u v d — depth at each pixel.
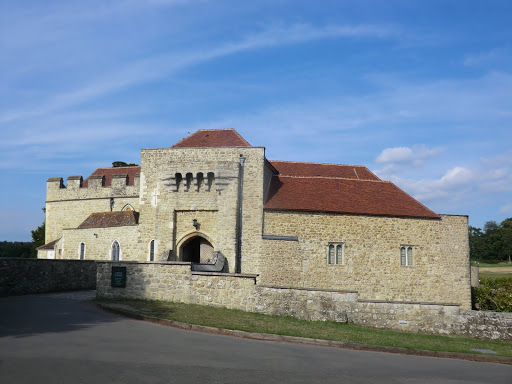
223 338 15.21
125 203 53.72
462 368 13.35
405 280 33.09
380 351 15.54
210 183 32.62
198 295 21.61
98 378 9.42
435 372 12.40
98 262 22.55
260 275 31.09
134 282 22.30
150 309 19.27
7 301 20.70
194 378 9.89
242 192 32.22
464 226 34.78
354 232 32.69
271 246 31.42
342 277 32.09
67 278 27.50
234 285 21.28
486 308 31.38
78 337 13.41
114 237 38.94
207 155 33.16
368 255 32.69
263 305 20.86
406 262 33.44
